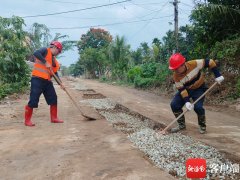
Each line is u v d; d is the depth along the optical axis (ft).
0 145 11.11
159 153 9.81
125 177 7.82
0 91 25.04
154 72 41.73
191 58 30.96
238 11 26.99
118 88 40.98
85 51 95.81
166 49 46.21
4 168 8.79
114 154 9.67
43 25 57.06
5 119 16.26
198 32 30.37
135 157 9.34
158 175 7.92
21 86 30.30
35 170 8.55
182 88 12.16
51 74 14.83
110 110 19.86
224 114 17.80
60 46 15.08
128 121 16.05
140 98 26.89
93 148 10.41
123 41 58.80
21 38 30.04
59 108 19.74
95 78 93.86
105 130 13.12
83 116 15.53
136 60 67.46
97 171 8.28
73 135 12.31
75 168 8.54
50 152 10.09
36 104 14.44
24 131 13.25
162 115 17.19
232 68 24.45
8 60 28.27
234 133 12.73
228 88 22.97
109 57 61.16
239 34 27.94
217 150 10.07
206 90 12.54
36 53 14.48
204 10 27.78
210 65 11.98
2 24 28.84
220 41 29.17
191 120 15.61
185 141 11.23
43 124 14.69
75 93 31.32
